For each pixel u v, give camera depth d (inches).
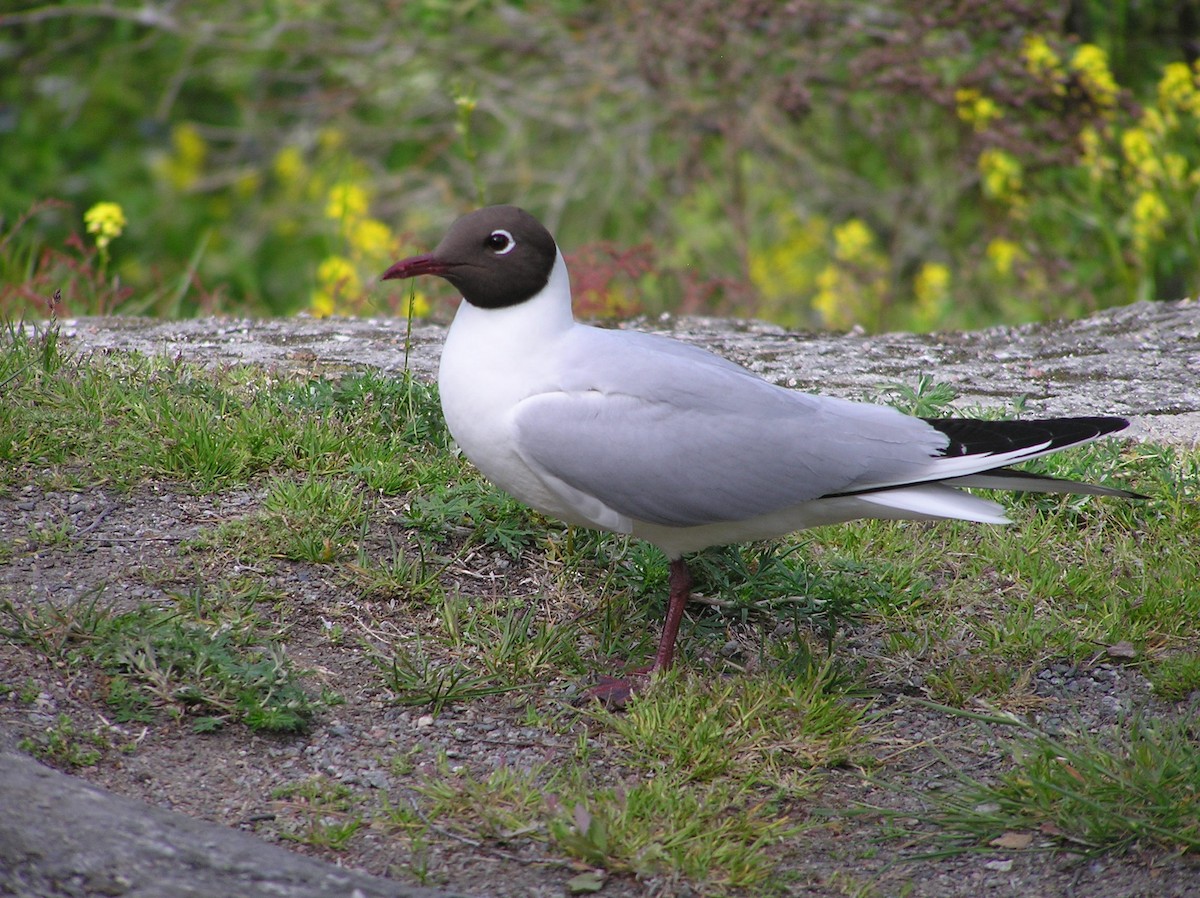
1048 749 275.4
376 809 263.0
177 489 354.3
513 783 266.4
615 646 322.7
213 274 876.6
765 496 293.1
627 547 349.1
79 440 364.2
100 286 614.2
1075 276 749.9
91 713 273.1
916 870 256.1
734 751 284.2
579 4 848.3
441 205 850.8
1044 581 347.6
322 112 863.7
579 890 243.0
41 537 325.7
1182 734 289.1
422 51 840.3
